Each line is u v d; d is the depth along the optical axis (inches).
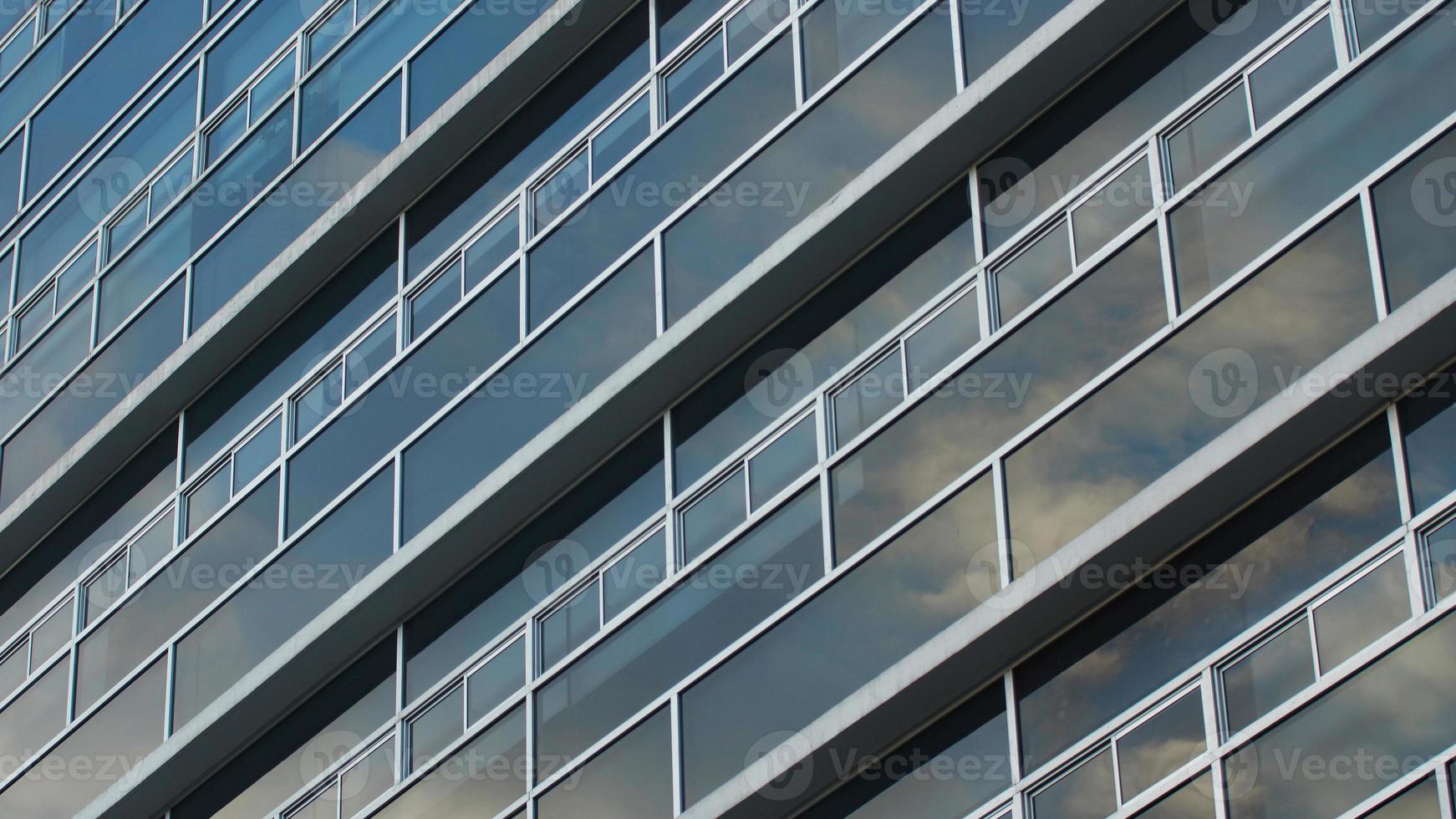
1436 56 924.0
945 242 1042.1
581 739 1052.5
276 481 1220.5
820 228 1045.8
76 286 1392.7
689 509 1064.2
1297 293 928.3
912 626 973.8
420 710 1126.4
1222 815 885.8
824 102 1081.4
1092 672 943.7
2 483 1379.2
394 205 1230.3
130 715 1240.8
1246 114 964.6
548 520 1120.2
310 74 1301.7
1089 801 922.1
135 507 1304.1
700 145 1115.9
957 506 979.9
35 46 1509.6
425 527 1135.0
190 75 1379.2
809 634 999.0
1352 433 918.4
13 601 1355.8
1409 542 882.8
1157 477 938.7
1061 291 986.1
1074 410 965.8
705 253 1091.3
